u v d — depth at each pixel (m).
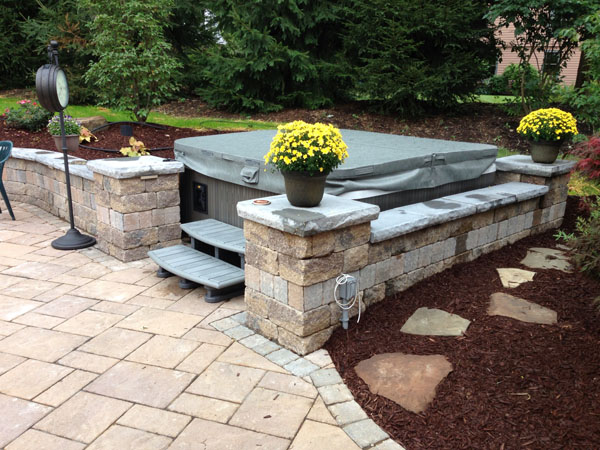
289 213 2.91
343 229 3.02
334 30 12.06
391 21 10.00
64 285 4.12
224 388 2.69
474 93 11.22
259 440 2.28
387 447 2.22
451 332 3.12
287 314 3.04
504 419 2.35
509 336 3.04
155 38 8.42
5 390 2.66
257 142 5.43
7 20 13.88
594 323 3.17
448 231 3.98
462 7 9.83
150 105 8.71
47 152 6.57
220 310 3.67
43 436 2.30
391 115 11.37
